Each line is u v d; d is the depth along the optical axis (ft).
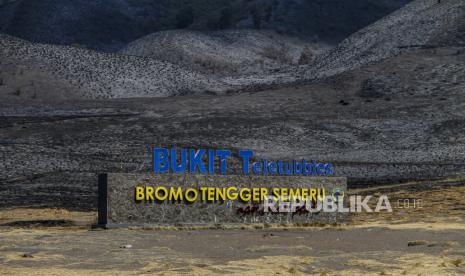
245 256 73.31
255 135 379.14
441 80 510.58
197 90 607.37
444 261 68.90
